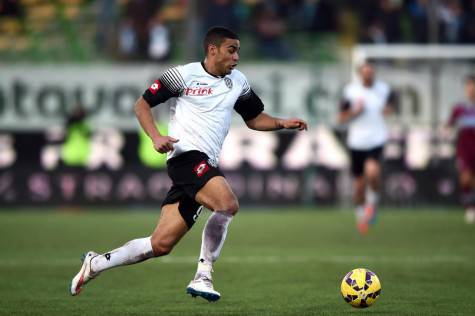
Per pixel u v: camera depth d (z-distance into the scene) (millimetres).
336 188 69688
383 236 49406
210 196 23188
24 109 70125
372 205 51500
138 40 75375
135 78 70250
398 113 69562
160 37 75062
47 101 70062
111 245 45031
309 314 24109
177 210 23734
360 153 53688
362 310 24781
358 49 70062
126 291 29016
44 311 24859
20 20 83688
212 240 23016
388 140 69250
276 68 69812
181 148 23875
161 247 23531
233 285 30312
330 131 69625
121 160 69688
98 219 61750
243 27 78250
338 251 41812
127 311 24797
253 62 73125
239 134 69438
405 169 69375
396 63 69938
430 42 72938
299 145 69625
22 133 70062
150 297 27625
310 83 69688
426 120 69625
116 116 70000
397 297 27312
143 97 24047
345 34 77312
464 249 42531
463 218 62031
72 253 41344
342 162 69500
